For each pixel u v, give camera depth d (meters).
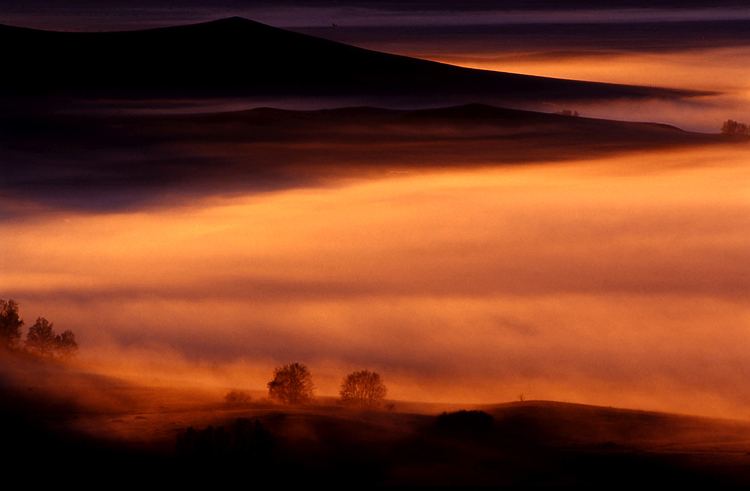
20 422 110.50
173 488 93.50
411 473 104.44
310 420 122.00
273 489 95.38
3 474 92.56
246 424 106.12
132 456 103.69
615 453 116.75
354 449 112.00
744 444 125.62
